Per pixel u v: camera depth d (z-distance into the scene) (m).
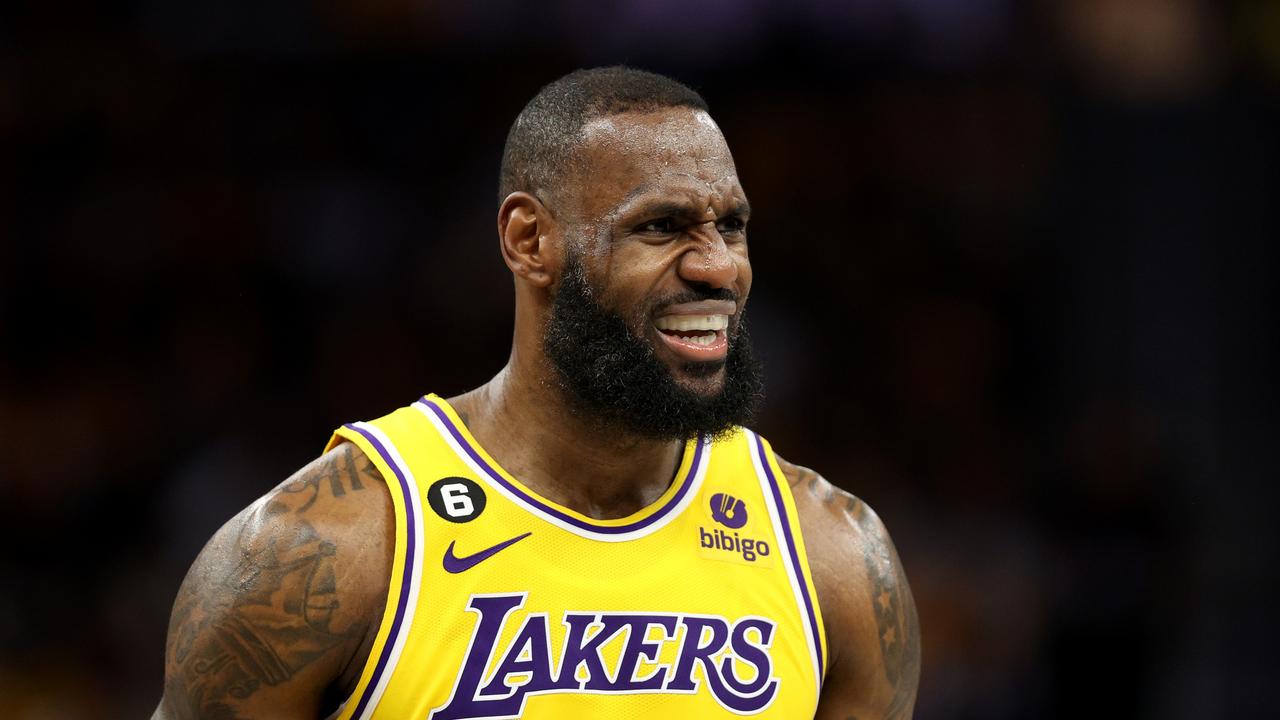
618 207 8.82
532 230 9.25
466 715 8.57
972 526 25.91
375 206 27.69
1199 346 27.31
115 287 26.73
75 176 27.33
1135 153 28.06
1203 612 25.22
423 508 8.90
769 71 28.55
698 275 8.77
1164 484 25.41
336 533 8.75
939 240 28.06
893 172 28.36
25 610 24.16
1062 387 27.28
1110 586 24.81
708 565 9.27
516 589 8.84
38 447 25.31
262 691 8.59
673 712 8.87
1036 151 28.34
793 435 26.56
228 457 25.44
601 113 8.98
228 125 27.91
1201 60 28.88
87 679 23.64
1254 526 26.00
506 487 9.11
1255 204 27.73
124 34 28.11
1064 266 27.94
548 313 9.19
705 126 9.04
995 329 27.64
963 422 26.94
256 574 8.63
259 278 27.03
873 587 9.73
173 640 8.90
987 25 28.67
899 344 27.39
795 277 27.77
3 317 26.36
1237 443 26.62
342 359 26.53
